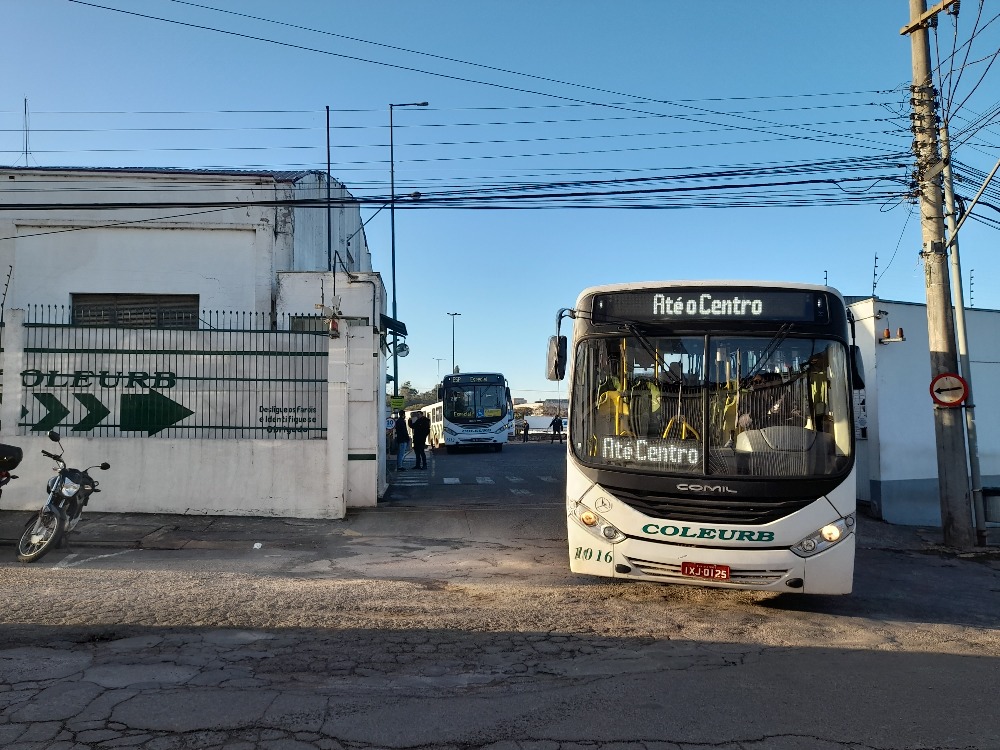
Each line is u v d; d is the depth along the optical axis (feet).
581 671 18.16
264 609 22.88
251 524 38.88
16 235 57.57
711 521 22.54
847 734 14.88
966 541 39.04
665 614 23.79
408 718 15.01
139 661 17.80
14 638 19.31
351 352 44.75
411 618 22.43
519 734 14.43
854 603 26.86
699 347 24.22
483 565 31.55
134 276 57.93
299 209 65.10
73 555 31.17
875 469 45.98
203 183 58.95
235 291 58.08
